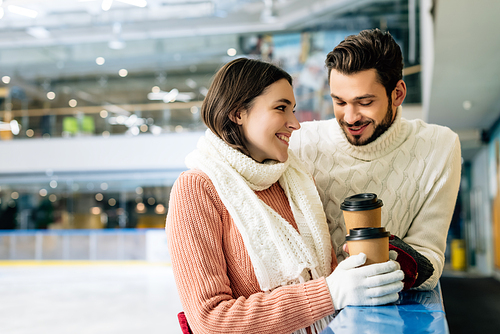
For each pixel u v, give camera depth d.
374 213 0.90
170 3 11.46
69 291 8.28
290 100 1.04
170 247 0.96
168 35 13.53
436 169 1.29
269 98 1.02
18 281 9.69
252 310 0.87
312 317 0.86
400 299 0.88
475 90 6.32
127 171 13.16
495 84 5.99
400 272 0.83
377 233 0.84
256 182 1.07
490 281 9.10
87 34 13.51
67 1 7.48
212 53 13.95
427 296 0.91
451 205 1.30
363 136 1.24
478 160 11.48
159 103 14.00
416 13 9.33
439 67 5.21
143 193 13.09
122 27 13.06
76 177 13.38
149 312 6.35
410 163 1.32
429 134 1.34
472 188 12.65
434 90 6.34
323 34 11.99
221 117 1.05
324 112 11.44
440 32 4.06
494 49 4.54
